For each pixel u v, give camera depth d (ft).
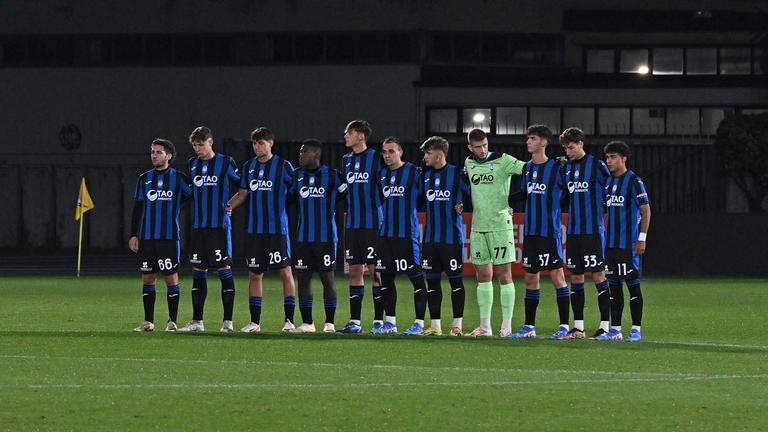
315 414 128.36
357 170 212.64
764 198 564.71
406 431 120.37
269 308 278.05
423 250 209.97
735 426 123.65
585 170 206.08
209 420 124.98
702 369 163.43
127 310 271.69
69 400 135.74
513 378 153.89
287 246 215.31
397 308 279.90
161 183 215.92
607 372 159.94
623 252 205.87
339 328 229.66
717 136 562.25
